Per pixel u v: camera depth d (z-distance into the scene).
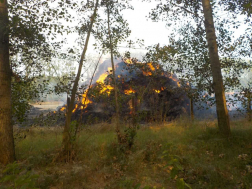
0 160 4.98
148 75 7.58
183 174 4.26
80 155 5.48
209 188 3.69
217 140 6.30
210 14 7.46
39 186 3.76
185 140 6.72
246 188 3.58
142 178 4.16
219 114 7.00
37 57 6.01
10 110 5.25
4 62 5.21
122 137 6.00
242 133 6.96
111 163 4.98
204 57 8.55
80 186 3.95
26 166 4.60
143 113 6.73
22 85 5.82
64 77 6.02
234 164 4.66
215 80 7.19
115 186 3.85
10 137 5.14
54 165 5.02
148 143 6.14
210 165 4.50
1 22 5.09
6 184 3.92
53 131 9.14
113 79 6.86
